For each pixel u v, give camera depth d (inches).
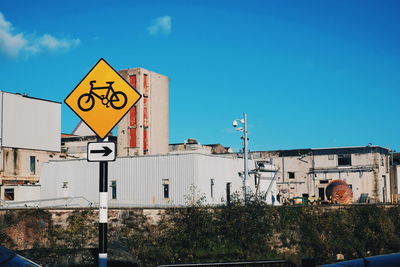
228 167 1840.6
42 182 1889.8
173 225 1330.0
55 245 1268.5
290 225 1402.6
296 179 2527.1
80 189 1815.9
